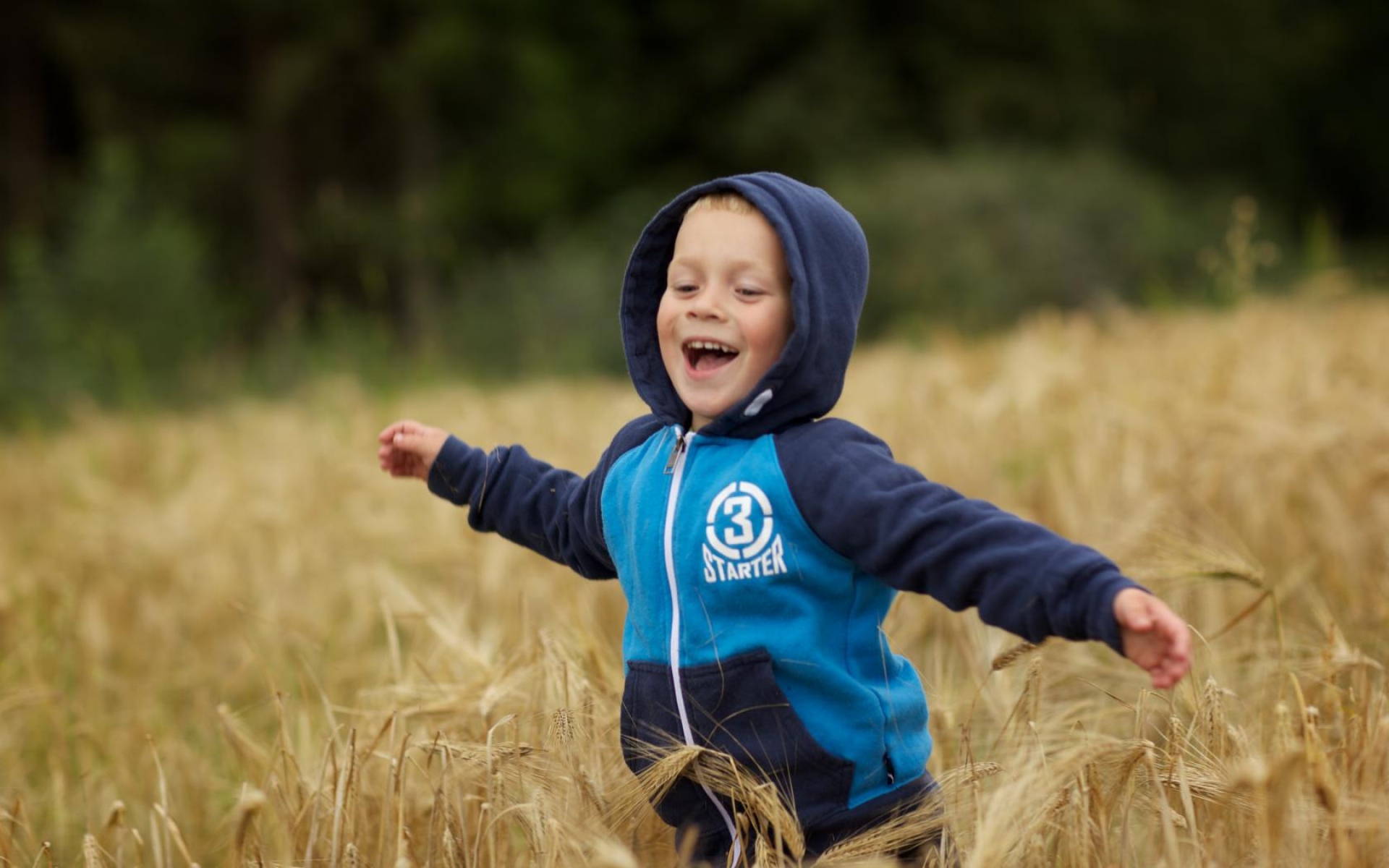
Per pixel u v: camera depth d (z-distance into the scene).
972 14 35.62
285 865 3.12
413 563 6.57
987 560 2.54
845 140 33.66
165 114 30.20
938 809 2.85
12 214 30.69
